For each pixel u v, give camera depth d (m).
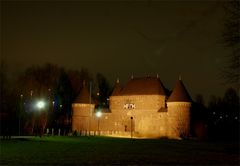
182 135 118.25
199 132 124.31
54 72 133.25
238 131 116.81
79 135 105.69
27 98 112.00
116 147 57.41
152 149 54.50
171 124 120.25
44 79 130.75
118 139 87.81
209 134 122.12
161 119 125.31
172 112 120.25
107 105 147.88
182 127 118.38
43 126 107.44
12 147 53.56
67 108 136.25
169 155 44.41
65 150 49.47
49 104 121.12
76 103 129.38
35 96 116.19
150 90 128.88
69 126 133.25
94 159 38.41
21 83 115.06
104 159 38.50
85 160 37.31
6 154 43.19
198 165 33.91
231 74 34.28
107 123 132.88
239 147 62.22
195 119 128.38
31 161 36.12
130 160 37.75
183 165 33.81
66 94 136.75
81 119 129.00
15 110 102.50
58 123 131.12
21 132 100.94
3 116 99.62
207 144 72.19
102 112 133.62
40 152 46.06
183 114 119.06
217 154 46.69
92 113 131.62
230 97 125.75
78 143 65.62
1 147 53.50
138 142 75.69
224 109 137.38
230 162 36.72
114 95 134.12
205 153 48.22
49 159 38.03
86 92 131.38
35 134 100.38
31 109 107.62
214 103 147.00
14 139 72.94
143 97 129.12
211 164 34.81
